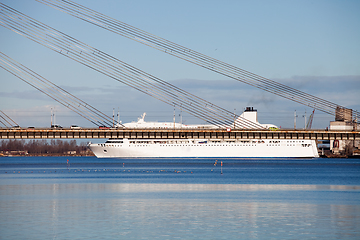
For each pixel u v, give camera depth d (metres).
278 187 135.12
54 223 74.31
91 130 189.75
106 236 65.62
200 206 92.75
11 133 185.50
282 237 65.62
